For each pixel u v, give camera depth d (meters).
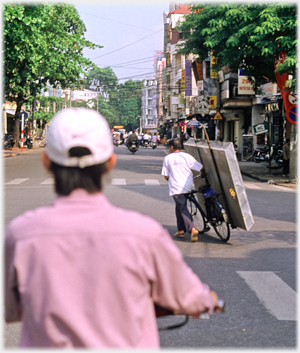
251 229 8.83
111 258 1.43
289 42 14.95
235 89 31.52
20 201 11.77
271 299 4.99
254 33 16.02
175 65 61.78
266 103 28.20
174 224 9.23
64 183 1.51
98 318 1.41
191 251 7.14
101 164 1.54
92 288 1.42
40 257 1.43
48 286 1.42
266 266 6.29
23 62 27.12
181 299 1.53
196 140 8.77
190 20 21.00
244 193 7.35
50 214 1.48
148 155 32.25
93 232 1.45
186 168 7.87
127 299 1.43
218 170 7.72
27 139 38.78
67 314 1.40
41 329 1.41
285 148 19.67
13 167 21.22
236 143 35.88
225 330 4.18
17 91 29.95
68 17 28.23
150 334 1.47
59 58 27.81
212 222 7.97
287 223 9.39
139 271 1.45
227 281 5.61
